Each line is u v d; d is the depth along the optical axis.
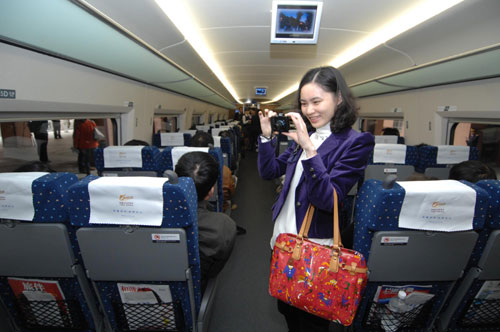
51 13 1.65
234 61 4.82
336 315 1.03
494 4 1.92
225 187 3.72
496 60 2.40
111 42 2.40
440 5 2.20
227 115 21.45
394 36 2.96
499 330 1.55
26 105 2.04
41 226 1.19
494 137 3.63
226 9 2.50
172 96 5.98
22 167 1.92
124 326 1.45
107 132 3.90
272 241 1.37
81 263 1.34
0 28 1.55
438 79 3.41
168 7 2.41
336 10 2.48
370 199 1.21
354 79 5.10
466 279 1.38
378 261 1.26
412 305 1.44
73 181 1.26
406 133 4.67
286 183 1.27
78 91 2.63
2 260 1.28
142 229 1.15
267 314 2.13
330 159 1.12
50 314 1.47
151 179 1.18
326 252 1.05
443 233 1.19
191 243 1.22
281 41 2.75
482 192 1.13
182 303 1.37
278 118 1.24
